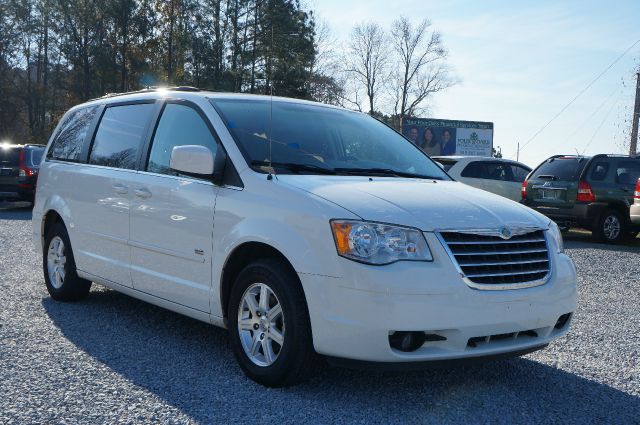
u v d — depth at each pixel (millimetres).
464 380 4453
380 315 3600
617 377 4656
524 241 4094
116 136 5855
